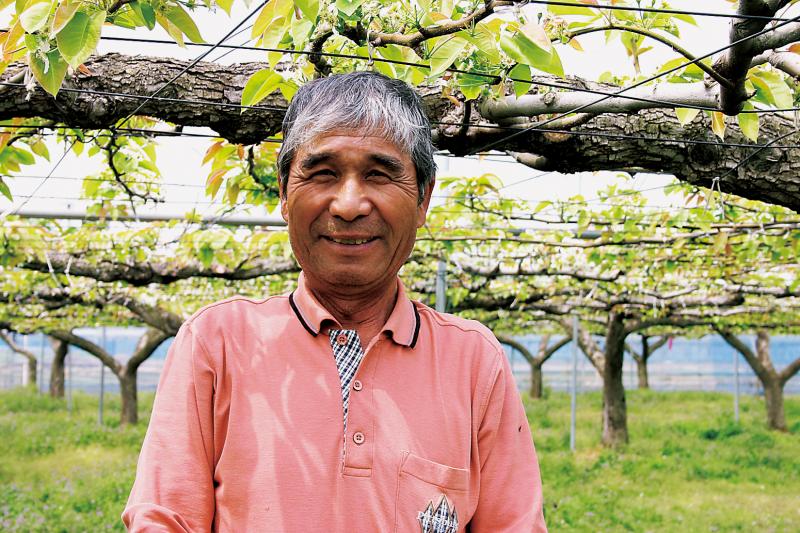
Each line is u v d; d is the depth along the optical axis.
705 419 18.55
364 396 1.47
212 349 1.50
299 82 2.19
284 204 1.59
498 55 1.96
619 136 2.55
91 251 6.20
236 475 1.43
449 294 8.33
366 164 1.44
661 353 34.50
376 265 1.48
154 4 1.88
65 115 2.44
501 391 1.61
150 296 9.90
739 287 8.77
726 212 5.41
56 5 1.76
